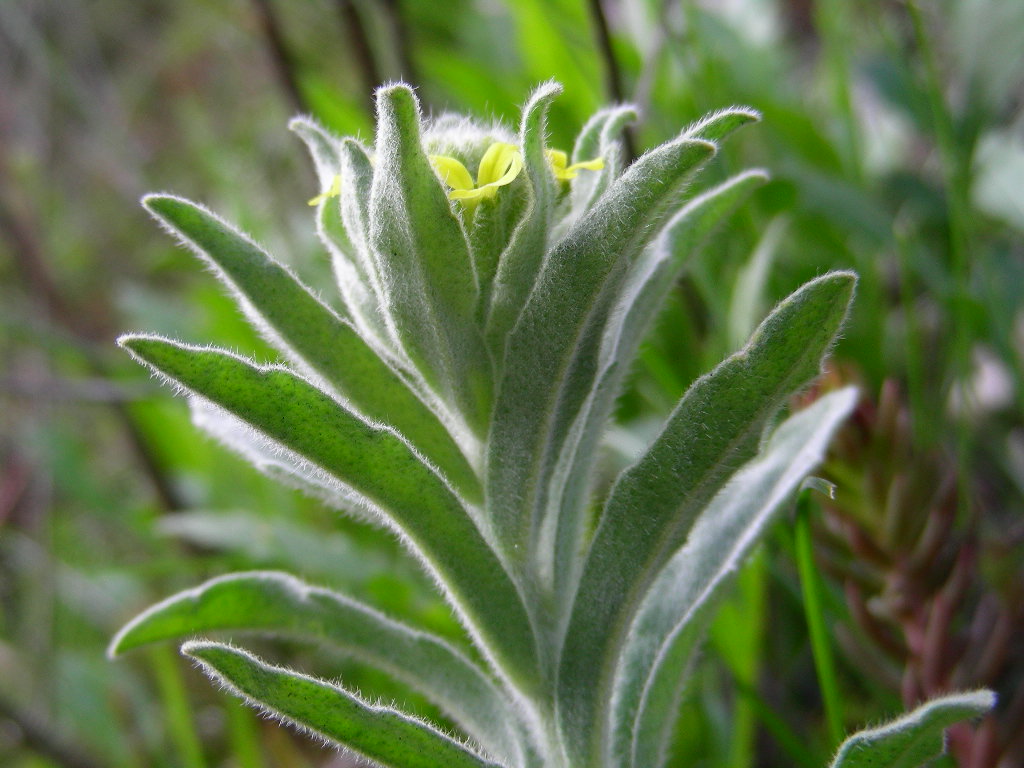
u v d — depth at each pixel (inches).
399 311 5.6
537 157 5.4
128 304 13.7
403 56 11.5
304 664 10.2
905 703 7.2
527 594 5.9
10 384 11.8
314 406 5.0
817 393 7.4
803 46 16.7
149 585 12.4
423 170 5.2
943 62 11.8
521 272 5.6
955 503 7.2
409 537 5.4
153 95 21.3
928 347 10.4
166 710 10.9
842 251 10.5
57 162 19.3
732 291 9.8
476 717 6.2
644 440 9.7
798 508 6.7
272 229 15.0
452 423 6.1
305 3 15.1
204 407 6.6
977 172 10.4
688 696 8.4
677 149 5.0
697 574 6.2
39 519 13.6
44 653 11.3
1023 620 7.1
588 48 11.1
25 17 18.1
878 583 7.4
